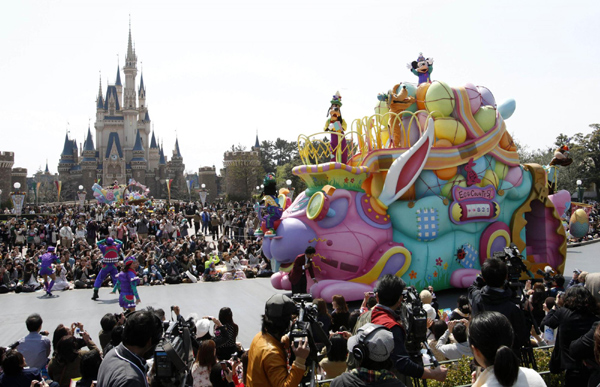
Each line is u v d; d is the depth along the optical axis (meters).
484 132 15.88
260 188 61.78
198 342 7.43
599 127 70.38
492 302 5.59
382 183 14.61
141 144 179.00
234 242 26.36
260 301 15.60
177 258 20.69
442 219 14.96
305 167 14.45
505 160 16.39
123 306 14.05
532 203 17.58
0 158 86.19
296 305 4.69
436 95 15.26
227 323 8.45
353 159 15.60
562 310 5.68
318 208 13.65
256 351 4.35
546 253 17.17
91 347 8.05
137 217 39.34
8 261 19.08
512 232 16.56
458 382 6.25
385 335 4.30
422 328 4.79
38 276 18.61
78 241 26.41
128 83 183.25
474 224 15.73
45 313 14.41
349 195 14.48
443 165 15.04
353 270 14.13
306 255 13.45
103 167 167.38
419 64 16.52
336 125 15.99
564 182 61.91
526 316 7.12
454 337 7.22
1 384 6.42
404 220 14.68
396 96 15.36
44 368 8.31
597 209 41.41
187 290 17.59
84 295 17.02
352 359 5.04
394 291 4.68
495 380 3.78
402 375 5.41
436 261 14.86
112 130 182.25
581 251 24.95
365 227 14.31
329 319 8.53
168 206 50.69
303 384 5.05
